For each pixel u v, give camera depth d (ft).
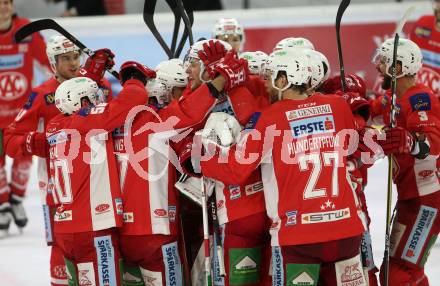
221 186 45.70
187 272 48.42
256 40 100.12
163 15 98.94
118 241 47.55
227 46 46.34
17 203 75.97
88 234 46.24
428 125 48.01
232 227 45.11
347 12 99.30
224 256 45.55
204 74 46.50
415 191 50.14
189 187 46.47
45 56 81.41
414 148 46.42
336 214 41.86
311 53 44.27
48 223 53.78
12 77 80.38
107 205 46.34
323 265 43.45
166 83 49.57
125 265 48.88
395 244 51.24
